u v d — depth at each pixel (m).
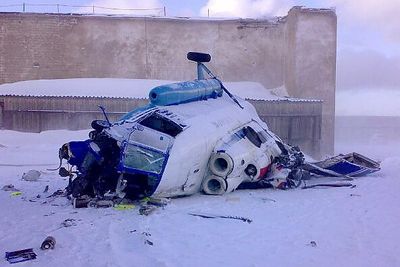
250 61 34.81
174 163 10.32
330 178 15.27
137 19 34.00
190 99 12.62
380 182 14.27
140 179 10.73
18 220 9.03
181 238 7.76
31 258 6.61
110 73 34.00
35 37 33.59
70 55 33.81
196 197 11.52
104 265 6.32
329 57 31.66
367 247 7.34
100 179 10.65
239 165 11.79
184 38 34.44
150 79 34.06
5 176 15.70
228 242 7.56
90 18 33.75
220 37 34.66
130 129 10.49
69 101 28.16
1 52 33.50
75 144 11.14
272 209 10.20
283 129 28.66
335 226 8.68
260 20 34.59
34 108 28.22
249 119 14.20
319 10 31.59
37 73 33.72
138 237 7.72
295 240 7.72
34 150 23.11
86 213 9.62
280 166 13.35
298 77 31.41
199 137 11.00
